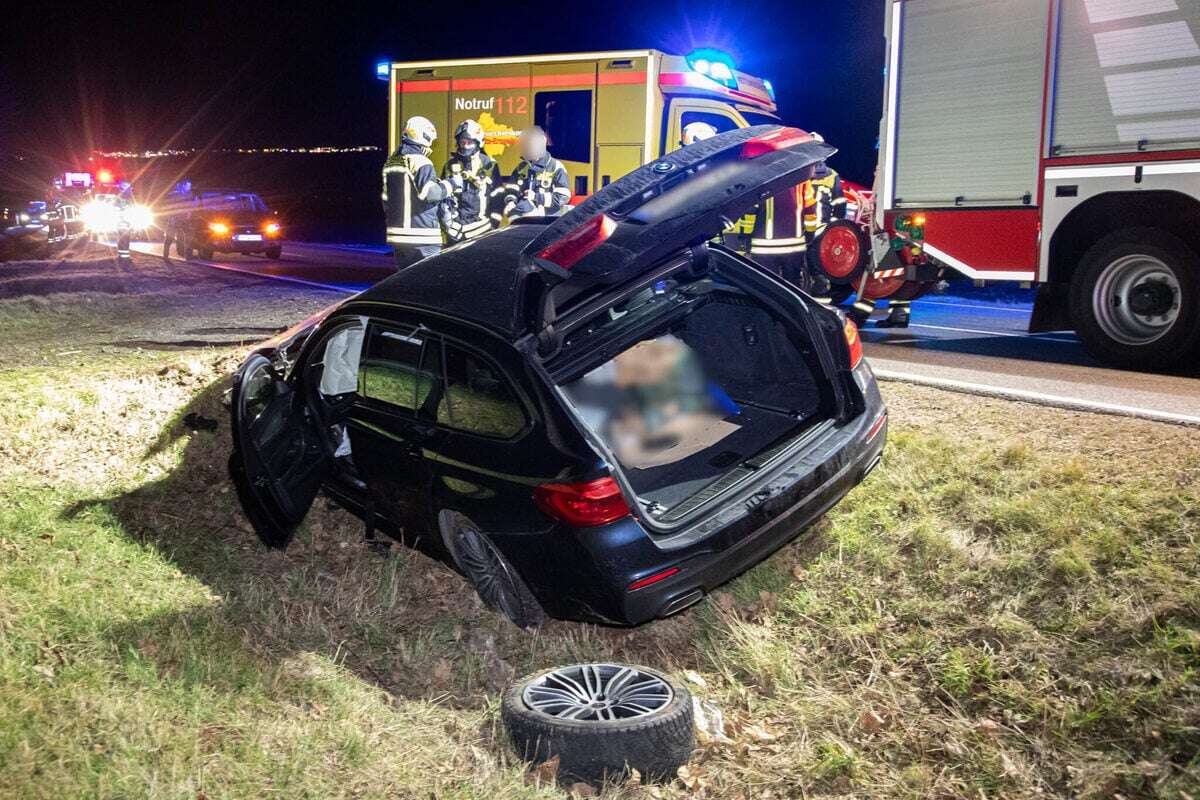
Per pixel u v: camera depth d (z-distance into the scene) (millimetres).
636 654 4695
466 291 4688
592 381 5219
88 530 5707
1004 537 4660
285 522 5277
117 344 10281
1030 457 5305
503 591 4742
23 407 7336
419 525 4852
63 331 11320
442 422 4590
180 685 4094
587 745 3686
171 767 3521
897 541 4887
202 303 13438
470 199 9273
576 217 4227
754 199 4430
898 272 9430
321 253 23859
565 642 4699
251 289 14961
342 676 4477
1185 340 7516
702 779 3777
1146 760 3426
